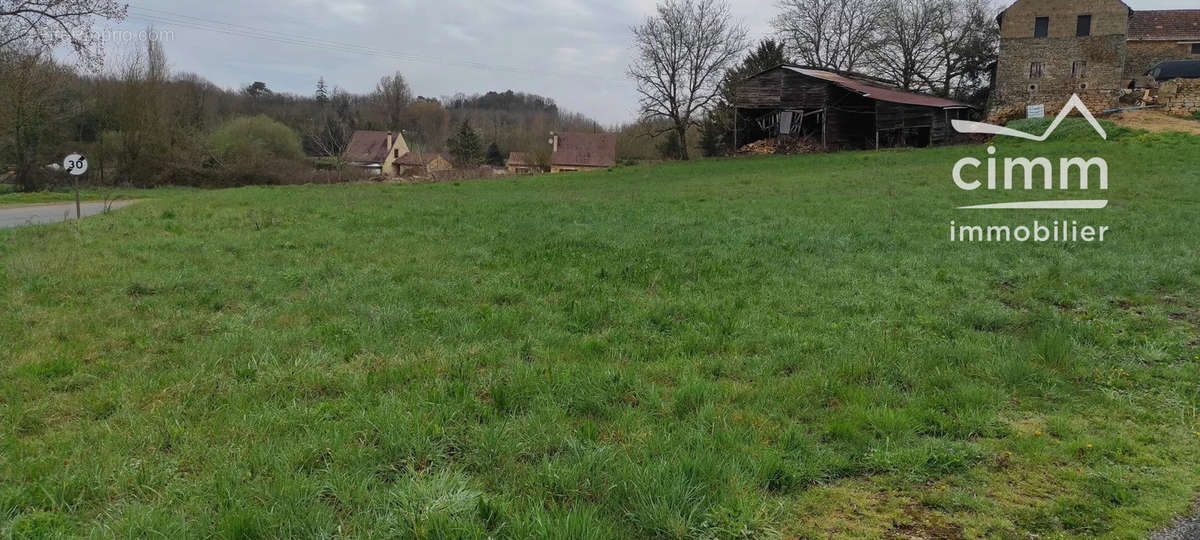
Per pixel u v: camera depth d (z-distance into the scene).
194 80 55.12
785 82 42.56
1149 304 7.33
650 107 51.12
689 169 35.38
